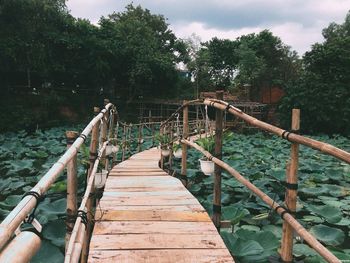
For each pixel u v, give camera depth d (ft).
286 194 7.43
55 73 69.46
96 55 70.23
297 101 68.33
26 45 57.77
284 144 48.06
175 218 10.45
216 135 11.41
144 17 100.48
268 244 10.58
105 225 9.83
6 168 28.40
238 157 31.37
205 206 14.49
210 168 14.71
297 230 6.70
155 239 8.91
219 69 108.68
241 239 10.37
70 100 71.36
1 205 14.84
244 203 16.06
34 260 9.77
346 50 69.87
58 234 11.57
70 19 70.54
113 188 14.30
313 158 34.71
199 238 9.01
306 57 74.54
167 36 101.81
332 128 69.05
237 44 106.22
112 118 19.77
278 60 95.30
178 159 28.91
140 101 78.07
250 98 87.51
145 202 12.12
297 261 11.61
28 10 58.44
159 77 78.23
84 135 8.27
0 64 56.85
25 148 36.65
